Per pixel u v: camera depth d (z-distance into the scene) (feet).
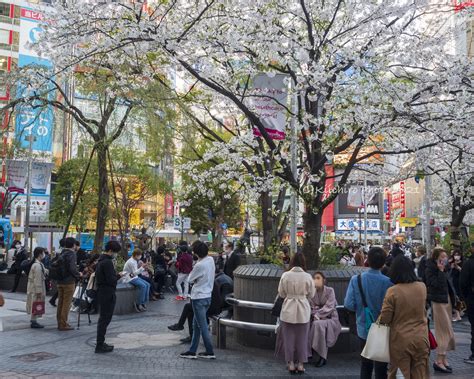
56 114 49.55
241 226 136.56
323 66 30.35
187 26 29.68
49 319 38.34
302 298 23.79
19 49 170.50
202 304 26.27
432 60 32.48
